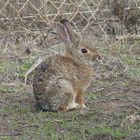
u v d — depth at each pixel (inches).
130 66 665.0
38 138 478.0
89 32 765.9
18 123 512.7
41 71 549.6
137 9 780.6
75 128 497.4
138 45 727.7
